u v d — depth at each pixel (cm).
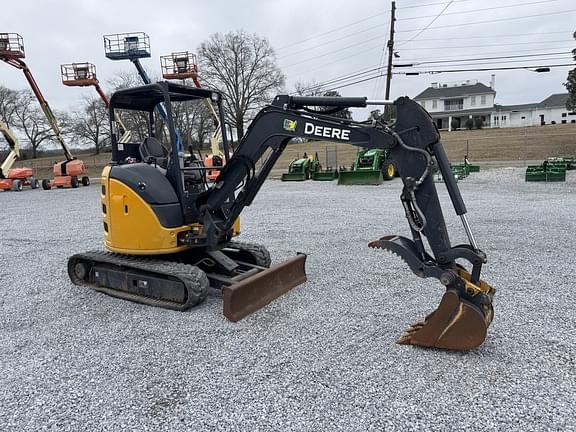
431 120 366
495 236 780
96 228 1030
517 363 342
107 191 514
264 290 484
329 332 410
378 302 482
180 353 378
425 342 368
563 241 726
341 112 506
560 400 293
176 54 2353
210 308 481
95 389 328
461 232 822
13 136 2338
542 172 1716
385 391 309
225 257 542
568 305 455
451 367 339
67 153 2475
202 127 1906
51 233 988
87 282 579
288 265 523
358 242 772
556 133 3875
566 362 342
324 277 578
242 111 4869
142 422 286
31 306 513
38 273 654
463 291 357
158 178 497
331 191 1658
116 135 538
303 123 434
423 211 373
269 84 4919
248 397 309
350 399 302
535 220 916
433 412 284
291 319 443
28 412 302
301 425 276
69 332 434
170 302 487
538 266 594
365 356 361
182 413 294
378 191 1603
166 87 482
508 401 293
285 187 1883
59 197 1905
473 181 1803
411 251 379
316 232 869
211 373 343
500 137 3903
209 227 490
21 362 375
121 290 535
